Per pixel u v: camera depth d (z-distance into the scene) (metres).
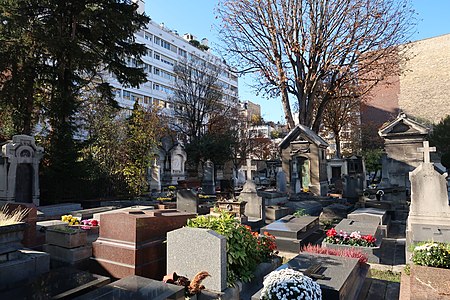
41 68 16.80
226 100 54.00
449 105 42.78
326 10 20.22
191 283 4.57
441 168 16.62
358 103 35.62
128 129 20.86
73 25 17.64
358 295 5.10
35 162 15.00
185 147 35.72
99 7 18.44
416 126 18.67
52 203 16.31
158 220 6.11
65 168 16.16
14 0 15.19
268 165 38.66
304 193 20.28
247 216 12.77
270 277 4.34
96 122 22.62
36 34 14.98
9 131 19.00
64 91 16.70
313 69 21.61
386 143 19.58
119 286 4.25
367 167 31.66
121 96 48.88
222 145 35.09
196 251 5.01
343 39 20.44
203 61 49.81
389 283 6.04
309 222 9.52
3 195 13.88
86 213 12.66
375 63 21.72
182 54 63.25
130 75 19.33
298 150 21.86
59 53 16.20
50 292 4.17
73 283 4.47
